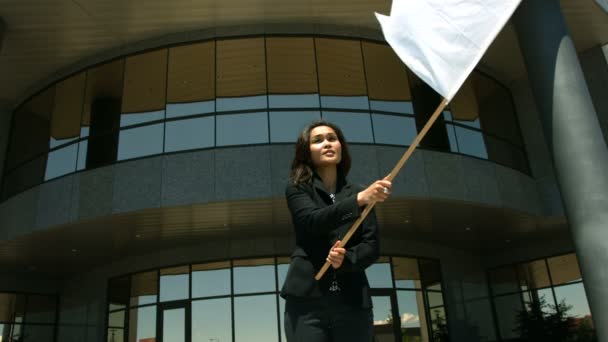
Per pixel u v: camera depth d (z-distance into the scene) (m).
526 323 18.83
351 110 14.85
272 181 13.41
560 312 18.53
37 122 16.53
